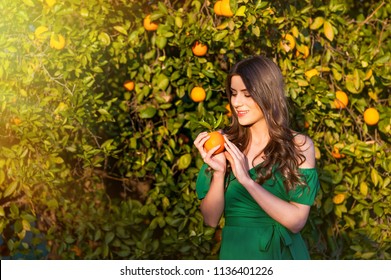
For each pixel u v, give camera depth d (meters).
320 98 4.43
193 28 4.28
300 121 4.49
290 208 3.00
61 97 4.23
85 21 4.34
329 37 4.52
